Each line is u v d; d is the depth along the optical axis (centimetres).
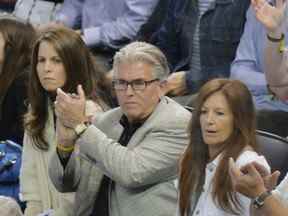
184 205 1172
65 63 1460
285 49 1302
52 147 1462
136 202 1274
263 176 977
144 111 1286
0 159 1580
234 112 1152
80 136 1277
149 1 2088
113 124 1341
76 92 1470
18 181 1586
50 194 1470
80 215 1356
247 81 1706
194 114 1178
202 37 1830
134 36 2091
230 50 1812
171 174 1273
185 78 1827
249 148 1148
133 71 1268
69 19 2352
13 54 1723
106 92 1522
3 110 1706
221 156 1145
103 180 1336
